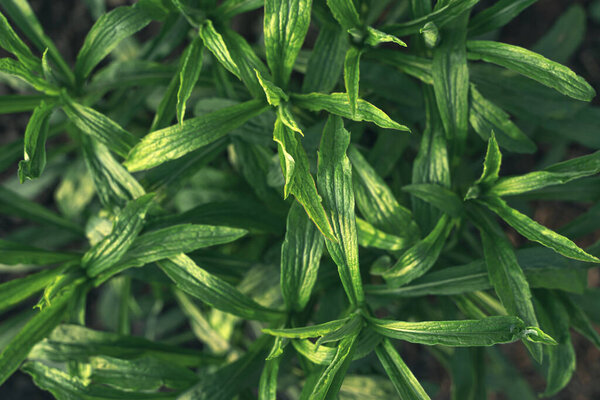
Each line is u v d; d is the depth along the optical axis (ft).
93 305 2.69
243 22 2.45
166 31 1.91
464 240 2.08
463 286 1.77
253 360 1.85
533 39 2.60
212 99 1.87
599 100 2.57
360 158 1.78
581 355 2.58
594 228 1.88
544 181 1.72
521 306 1.71
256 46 2.04
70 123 2.06
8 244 1.79
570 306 1.84
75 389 1.77
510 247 1.75
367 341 1.69
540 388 2.60
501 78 1.91
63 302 1.77
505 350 2.63
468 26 1.78
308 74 1.80
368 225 1.77
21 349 1.73
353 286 1.70
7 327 2.13
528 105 1.98
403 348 2.68
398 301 2.09
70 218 2.23
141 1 1.76
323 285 1.90
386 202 1.79
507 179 1.75
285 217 1.94
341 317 1.74
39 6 2.61
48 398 2.63
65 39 2.63
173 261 1.75
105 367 1.79
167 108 1.81
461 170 2.04
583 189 1.94
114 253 1.74
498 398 2.67
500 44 1.72
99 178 1.79
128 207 1.73
